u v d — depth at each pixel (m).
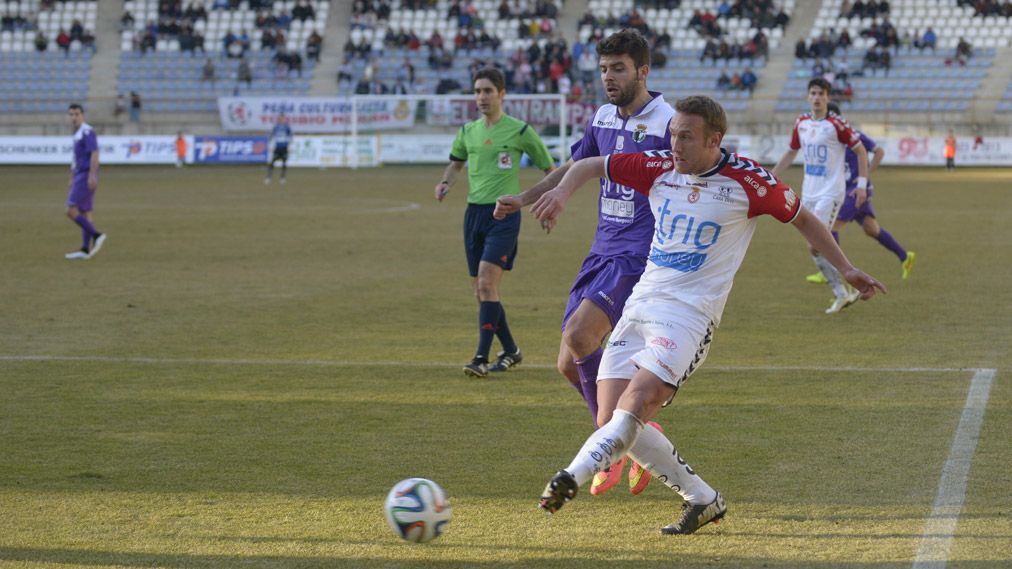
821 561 9.09
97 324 21.50
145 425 13.87
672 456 9.79
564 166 10.84
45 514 10.39
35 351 18.80
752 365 17.61
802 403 14.93
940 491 10.95
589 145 12.68
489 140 18.11
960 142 88.12
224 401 15.22
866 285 9.83
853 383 16.17
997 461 12.01
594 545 9.58
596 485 10.65
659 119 11.95
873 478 11.43
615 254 11.80
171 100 96.19
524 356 18.69
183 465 12.09
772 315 22.69
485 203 18.12
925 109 90.31
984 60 93.31
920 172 80.62
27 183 67.56
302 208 51.34
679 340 9.54
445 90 93.56
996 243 36.25
